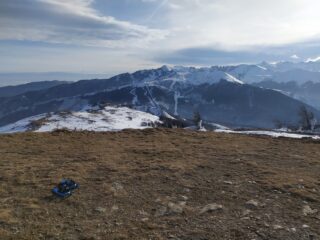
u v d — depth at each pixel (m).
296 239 11.69
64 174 17.97
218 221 12.98
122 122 131.62
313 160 23.25
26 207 13.76
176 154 23.52
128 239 11.42
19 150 24.30
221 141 30.22
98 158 21.83
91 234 11.70
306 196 15.63
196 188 16.48
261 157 23.73
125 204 14.41
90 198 14.92
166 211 13.81
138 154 23.38
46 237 11.43
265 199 15.30
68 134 31.64
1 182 16.67
